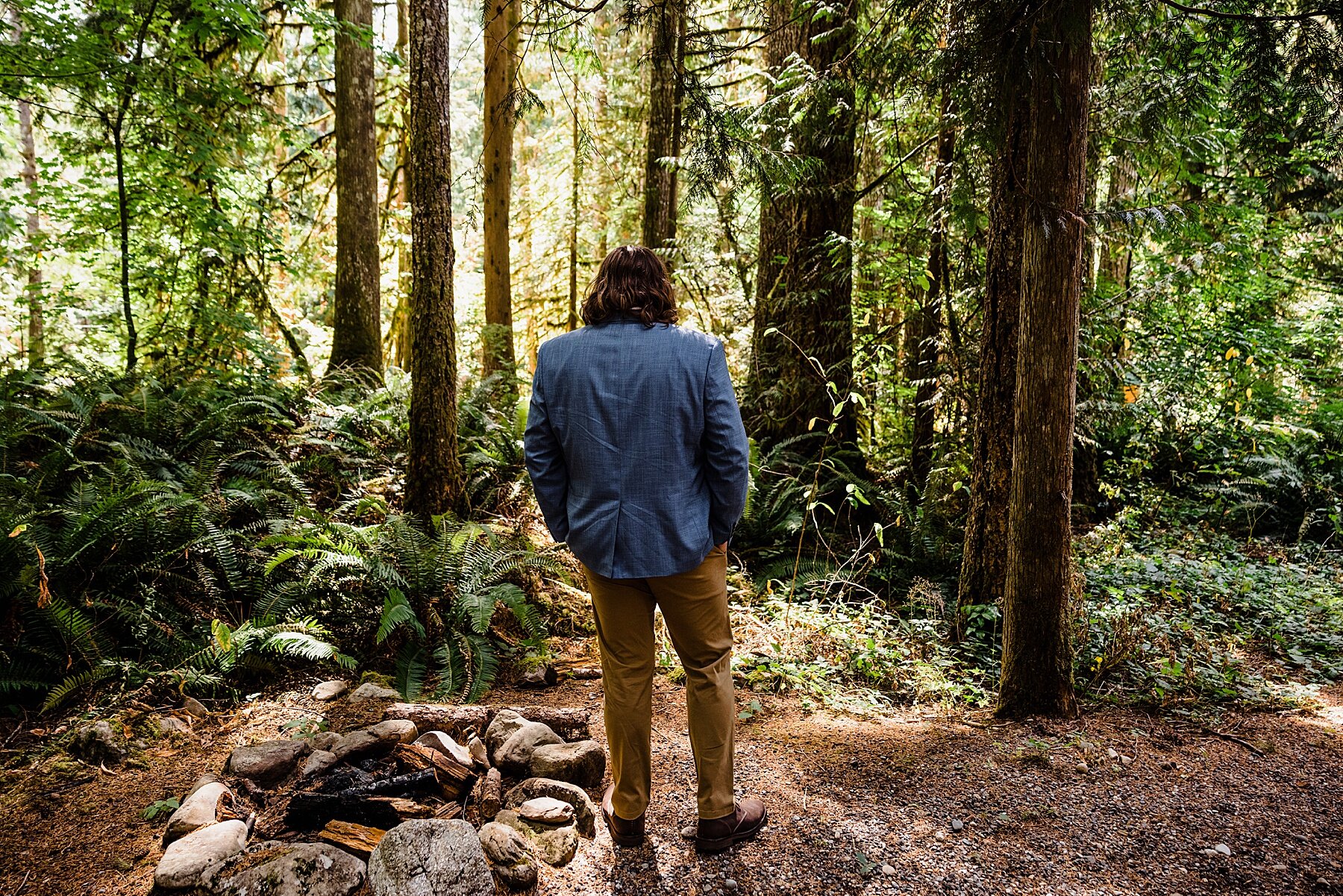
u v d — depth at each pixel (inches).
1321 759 116.3
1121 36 173.9
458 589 166.2
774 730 131.6
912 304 256.7
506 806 98.4
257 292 363.9
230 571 165.2
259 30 295.9
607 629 89.9
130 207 316.8
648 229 381.7
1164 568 225.3
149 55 294.7
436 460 203.8
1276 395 355.9
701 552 83.8
